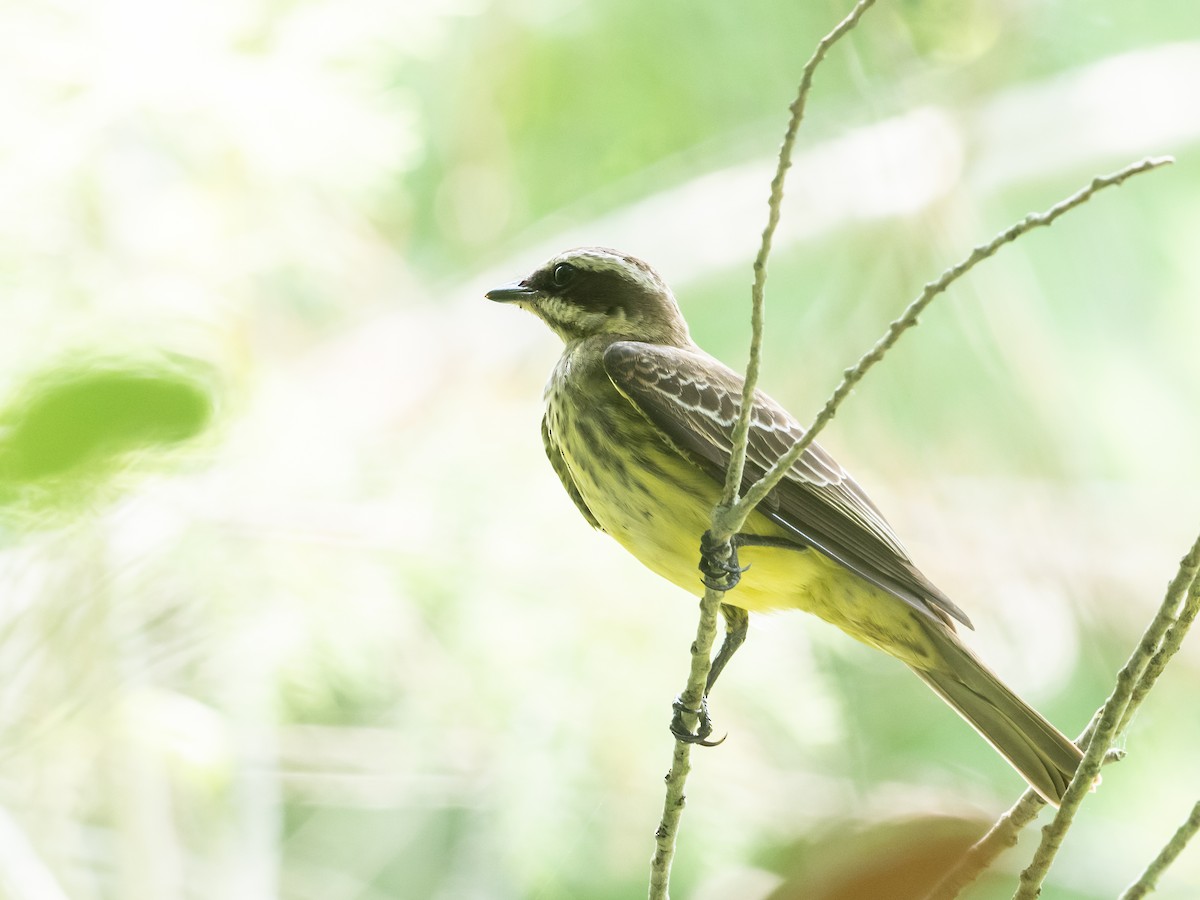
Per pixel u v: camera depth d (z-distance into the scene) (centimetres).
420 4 1316
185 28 1209
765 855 1148
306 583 1166
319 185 1316
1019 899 540
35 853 1019
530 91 1459
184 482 930
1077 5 1513
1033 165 1523
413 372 1443
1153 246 1511
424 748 1200
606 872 1183
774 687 1218
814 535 772
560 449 846
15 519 399
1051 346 1465
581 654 1201
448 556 1207
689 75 1470
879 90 1410
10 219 1095
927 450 1441
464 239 1503
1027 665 1409
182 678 1126
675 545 812
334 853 1246
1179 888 1273
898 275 1419
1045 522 1424
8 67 1167
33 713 787
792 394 1431
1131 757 1354
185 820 1110
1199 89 1522
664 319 936
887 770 1252
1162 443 1477
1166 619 523
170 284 1111
